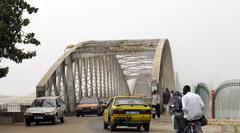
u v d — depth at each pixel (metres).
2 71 22.25
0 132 15.76
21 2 23.00
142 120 14.87
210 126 16.44
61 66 45.22
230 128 13.04
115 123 14.88
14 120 25.33
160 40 48.56
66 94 45.59
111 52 47.00
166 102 27.91
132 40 50.97
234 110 16.67
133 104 15.30
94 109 32.56
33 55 23.89
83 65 55.25
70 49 48.75
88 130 15.81
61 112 22.44
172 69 59.41
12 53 22.88
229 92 16.95
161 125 18.70
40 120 20.22
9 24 22.38
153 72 39.47
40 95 37.75
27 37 23.59
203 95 19.55
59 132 14.97
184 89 9.78
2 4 21.73
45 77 39.97
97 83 60.59
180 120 9.26
